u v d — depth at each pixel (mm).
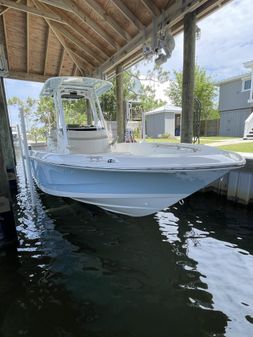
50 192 3584
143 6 4191
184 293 2186
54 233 3420
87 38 5930
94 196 2811
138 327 1812
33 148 5375
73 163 2582
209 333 1758
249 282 2322
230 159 2311
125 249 2971
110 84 3869
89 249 2975
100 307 2020
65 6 4535
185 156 2350
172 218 3887
